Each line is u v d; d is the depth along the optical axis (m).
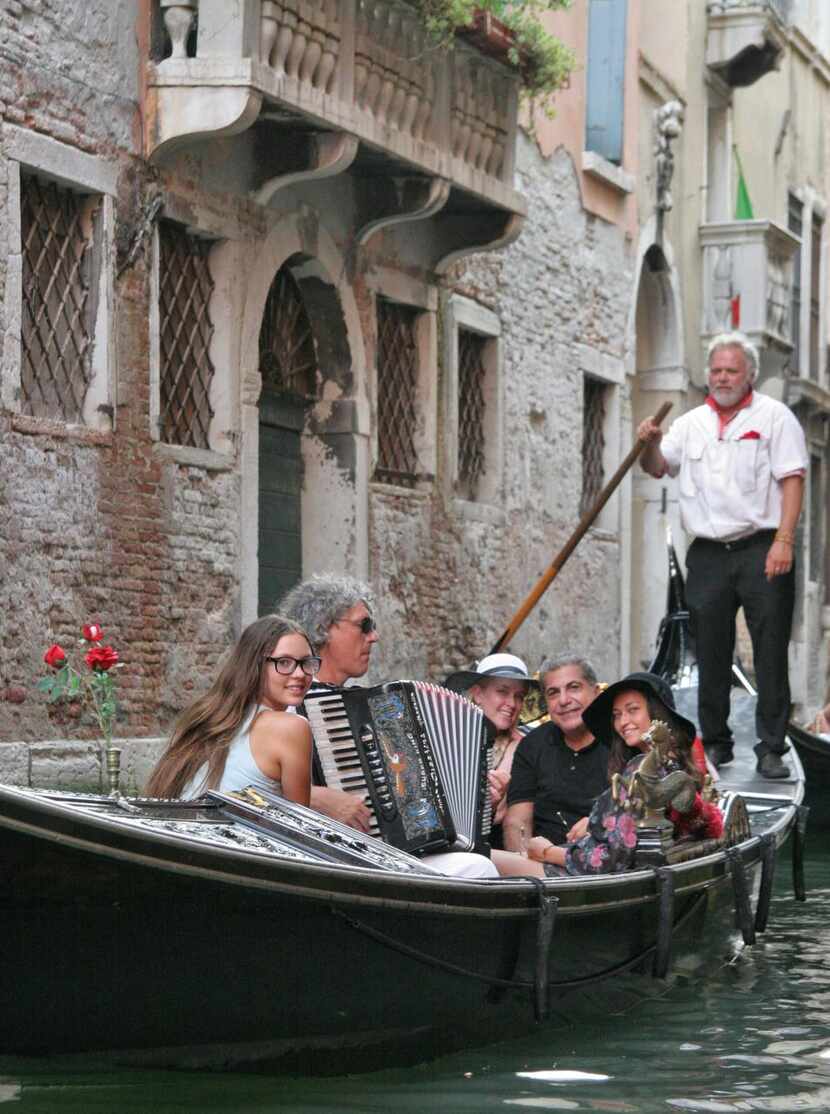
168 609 12.23
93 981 5.10
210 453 12.69
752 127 24.97
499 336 17.20
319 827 5.87
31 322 11.19
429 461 15.84
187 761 6.30
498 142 15.41
